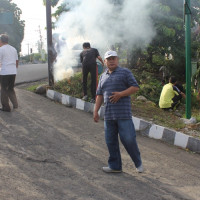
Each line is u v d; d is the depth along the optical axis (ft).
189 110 22.17
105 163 14.84
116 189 12.23
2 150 14.88
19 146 15.65
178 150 17.93
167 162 15.83
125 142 13.08
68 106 24.64
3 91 20.68
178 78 35.01
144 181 13.20
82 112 23.34
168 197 11.92
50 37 27.40
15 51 20.98
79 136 18.24
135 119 20.65
